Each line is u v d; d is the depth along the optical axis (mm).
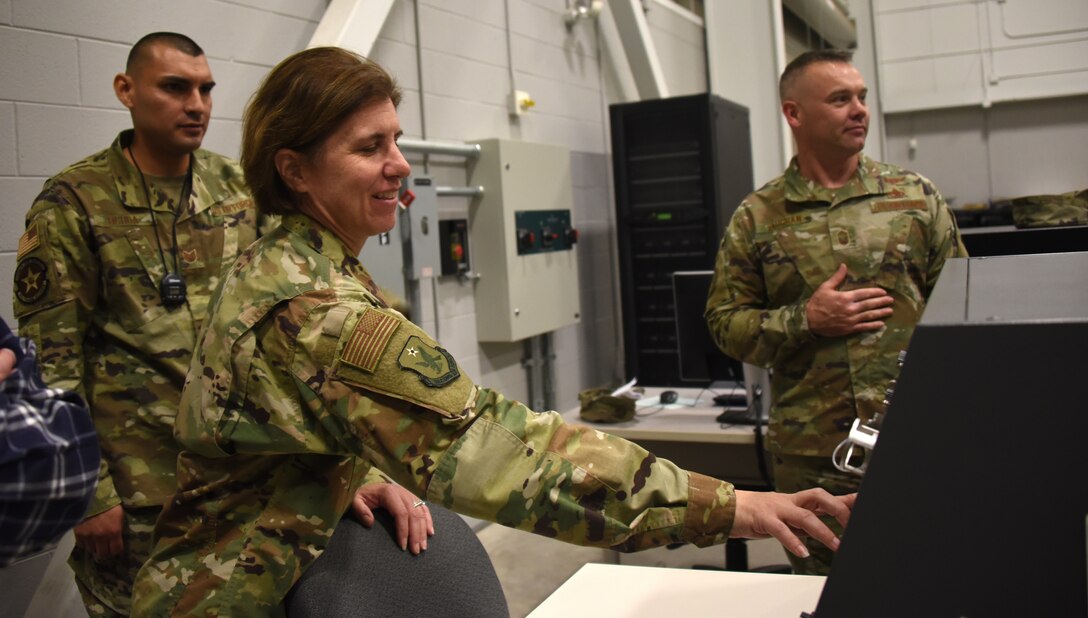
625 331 4453
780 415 1999
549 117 4453
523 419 926
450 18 3686
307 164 1015
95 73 2316
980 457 585
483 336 3867
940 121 6020
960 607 598
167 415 1881
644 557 3117
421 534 1103
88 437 877
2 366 823
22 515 797
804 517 868
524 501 878
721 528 878
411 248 3275
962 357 585
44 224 1798
